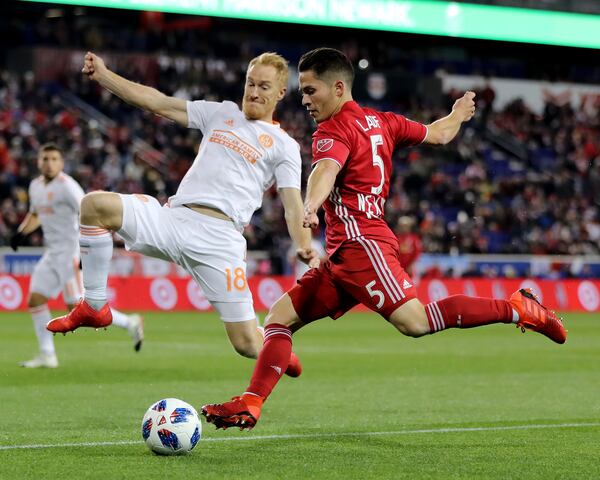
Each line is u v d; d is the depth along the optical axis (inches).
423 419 759.1
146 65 3065.9
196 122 665.6
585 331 1875.0
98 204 634.2
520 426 717.9
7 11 3134.8
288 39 3393.2
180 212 650.8
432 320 591.2
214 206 649.6
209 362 1208.2
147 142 2903.5
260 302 2261.3
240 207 656.4
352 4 2406.5
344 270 597.6
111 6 2158.0
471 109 666.8
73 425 713.6
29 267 2176.4
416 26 2480.3
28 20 3221.0
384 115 629.6
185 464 550.9
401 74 3417.8
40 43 3053.6
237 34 3398.1
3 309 2080.5
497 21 2564.0
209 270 655.8
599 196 3275.1
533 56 3553.2
